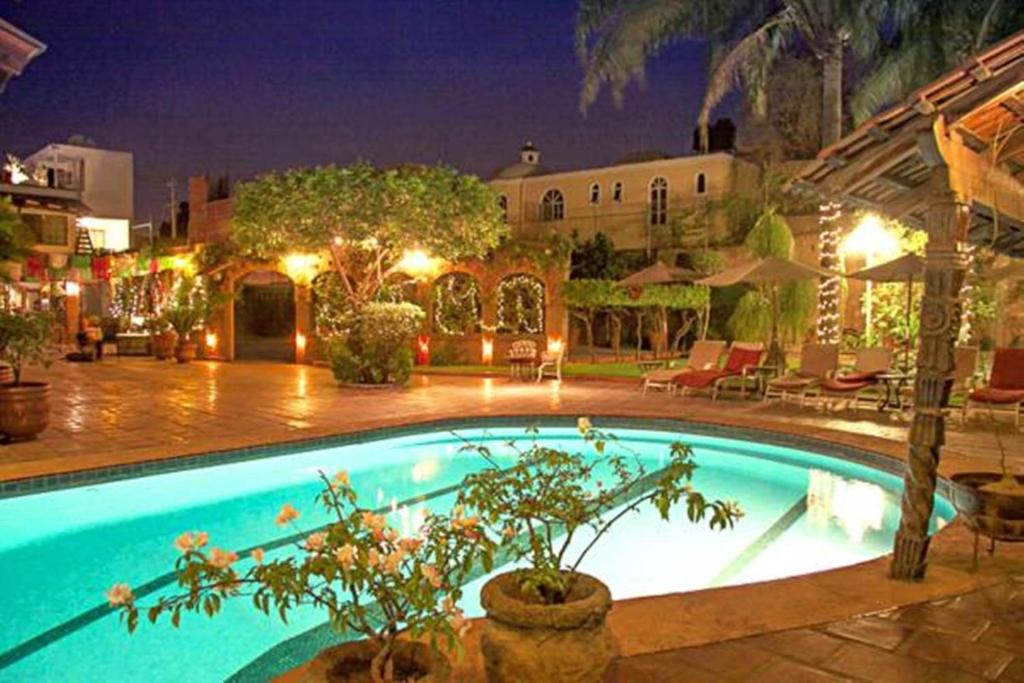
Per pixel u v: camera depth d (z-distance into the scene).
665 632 3.82
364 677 2.57
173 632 4.80
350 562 2.46
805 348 13.45
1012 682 3.35
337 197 15.21
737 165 27.80
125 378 16.61
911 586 4.44
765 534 6.94
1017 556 4.96
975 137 4.53
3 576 5.87
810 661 3.53
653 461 9.98
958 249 4.30
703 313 21.89
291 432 9.74
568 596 3.01
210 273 21.78
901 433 10.20
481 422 11.44
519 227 32.25
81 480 7.63
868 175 4.68
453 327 19.89
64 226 24.12
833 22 15.36
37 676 4.23
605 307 21.20
